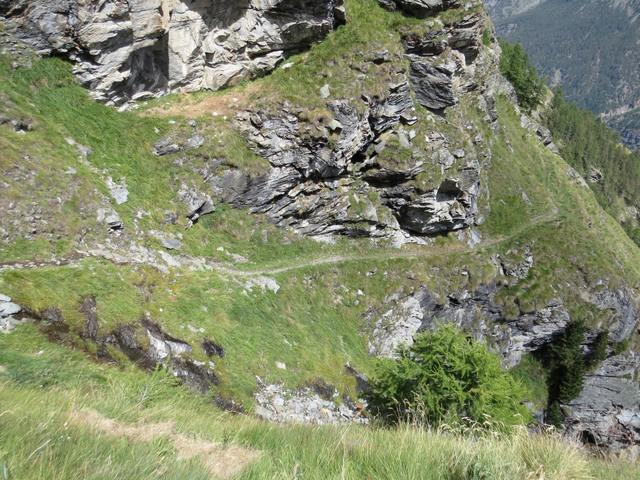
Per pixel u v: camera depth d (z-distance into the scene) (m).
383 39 48.78
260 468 7.25
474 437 11.07
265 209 42.09
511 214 69.00
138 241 31.25
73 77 33.03
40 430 6.21
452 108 61.12
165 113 37.91
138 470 5.83
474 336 58.72
